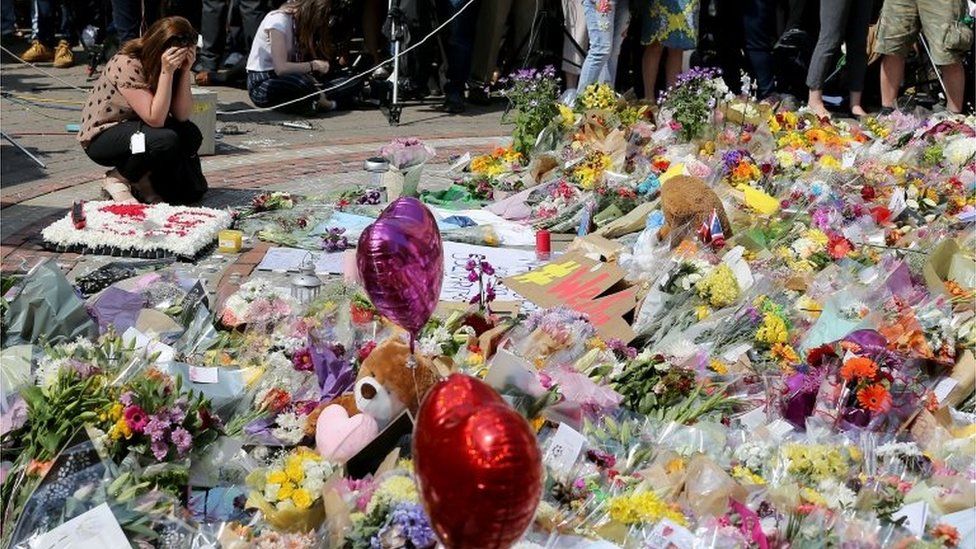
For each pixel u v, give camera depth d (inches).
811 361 184.9
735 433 167.5
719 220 240.2
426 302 134.0
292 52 477.4
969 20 462.9
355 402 152.4
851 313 201.6
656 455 157.8
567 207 305.1
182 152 316.2
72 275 257.1
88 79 531.8
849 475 155.9
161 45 304.5
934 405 179.5
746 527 139.3
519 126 356.5
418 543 127.1
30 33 640.4
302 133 442.9
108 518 130.7
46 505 132.9
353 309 189.9
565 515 142.9
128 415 141.0
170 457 143.6
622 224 280.7
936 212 305.1
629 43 510.6
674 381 176.1
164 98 306.2
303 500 138.7
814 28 513.0
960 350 196.2
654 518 140.9
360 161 392.8
